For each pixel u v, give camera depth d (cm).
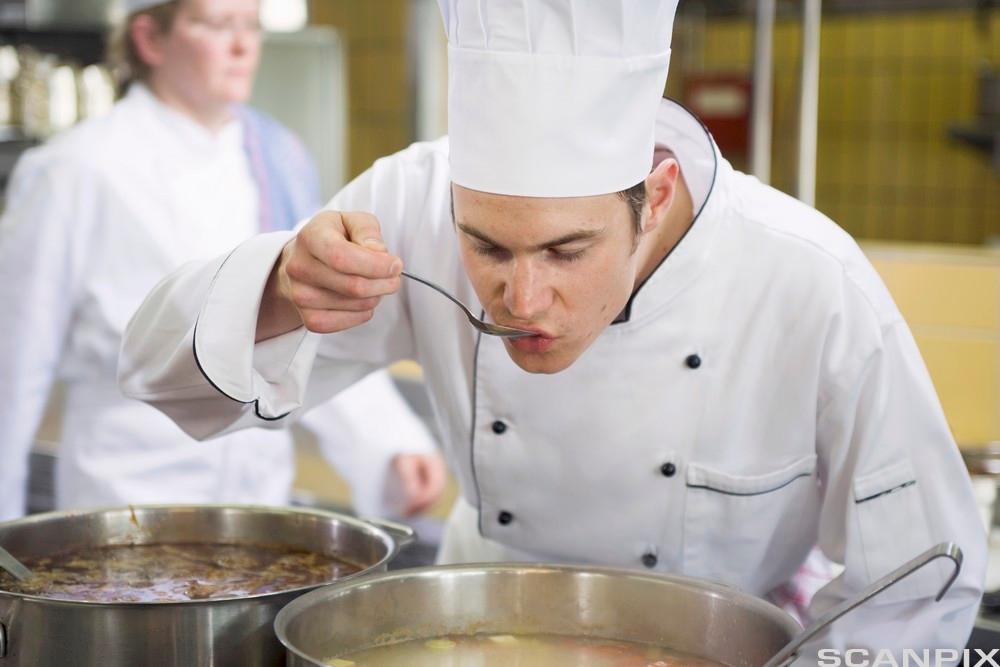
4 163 412
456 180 114
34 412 239
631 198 113
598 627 123
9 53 414
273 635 112
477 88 111
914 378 138
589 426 143
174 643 109
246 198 268
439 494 250
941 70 534
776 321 138
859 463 138
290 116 477
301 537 145
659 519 147
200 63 248
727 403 141
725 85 461
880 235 559
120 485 242
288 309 131
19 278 238
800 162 358
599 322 115
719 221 138
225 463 252
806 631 101
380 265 117
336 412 247
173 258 246
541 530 153
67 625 109
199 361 124
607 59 109
